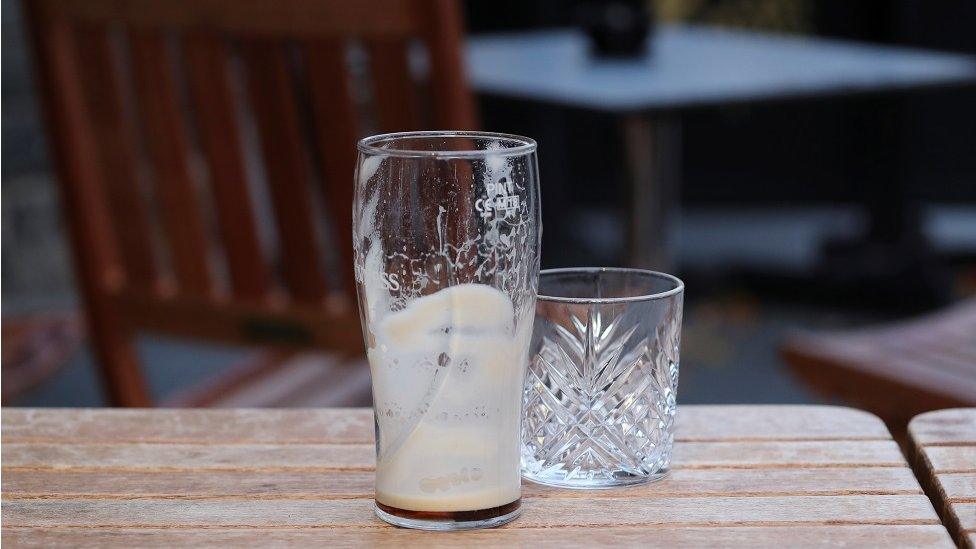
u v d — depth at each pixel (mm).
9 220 3467
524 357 872
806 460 948
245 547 850
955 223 4402
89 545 853
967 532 858
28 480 931
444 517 865
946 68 2686
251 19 1524
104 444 980
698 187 4691
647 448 918
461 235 843
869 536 857
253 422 1015
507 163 848
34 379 1909
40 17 1653
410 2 1476
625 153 2883
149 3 1562
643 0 4293
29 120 3488
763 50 3033
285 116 1578
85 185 1732
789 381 3270
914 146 4461
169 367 3305
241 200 1651
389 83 1538
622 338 909
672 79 2537
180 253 1706
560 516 882
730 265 4121
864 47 3125
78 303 3516
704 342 3586
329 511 890
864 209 4145
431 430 862
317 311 1663
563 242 4207
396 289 850
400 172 843
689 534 860
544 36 3580
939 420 998
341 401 1688
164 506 897
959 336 1920
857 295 3891
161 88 1622
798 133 4574
